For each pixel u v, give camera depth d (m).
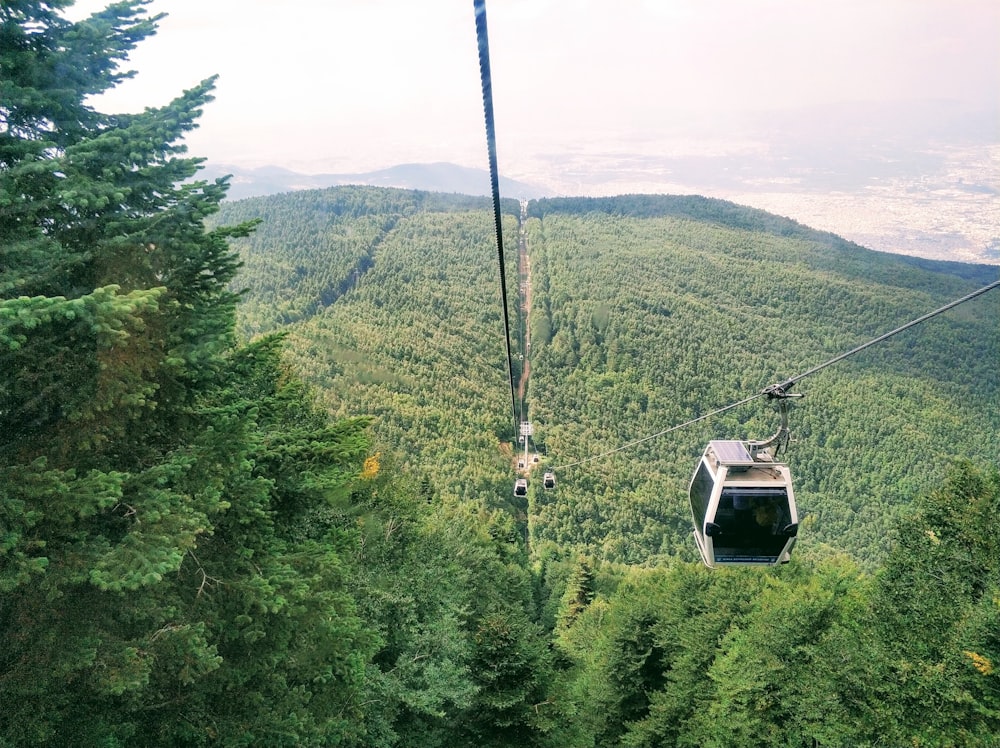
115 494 6.68
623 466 159.00
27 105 7.11
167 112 8.11
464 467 138.88
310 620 8.87
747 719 25.66
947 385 151.00
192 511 7.25
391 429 140.38
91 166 7.57
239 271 8.77
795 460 142.25
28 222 7.21
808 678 24.28
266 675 9.09
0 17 6.96
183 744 8.41
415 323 188.75
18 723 6.66
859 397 150.25
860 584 31.31
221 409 8.42
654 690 32.97
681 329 186.88
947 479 26.52
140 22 7.90
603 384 181.00
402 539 24.39
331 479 10.01
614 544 132.75
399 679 18.00
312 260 195.62
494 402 167.88
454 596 22.83
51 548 6.87
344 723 9.77
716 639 32.72
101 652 7.16
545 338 192.75
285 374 21.48
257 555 8.92
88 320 5.97
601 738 33.22
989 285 8.23
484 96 5.83
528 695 21.61
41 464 6.58
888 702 20.56
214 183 8.38
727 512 12.95
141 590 7.64
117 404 7.54
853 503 130.88
